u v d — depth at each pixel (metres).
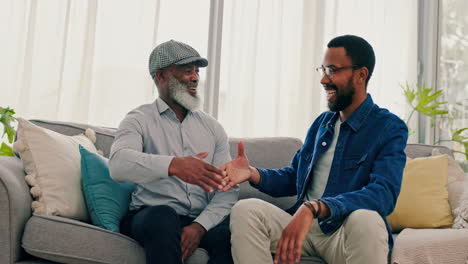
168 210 1.65
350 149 1.84
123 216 1.88
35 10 2.71
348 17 3.49
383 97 3.55
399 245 1.82
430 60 3.63
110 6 2.87
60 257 1.61
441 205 2.30
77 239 1.61
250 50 3.20
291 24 3.33
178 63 1.99
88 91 2.79
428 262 1.76
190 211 1.94
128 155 1.74
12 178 1.70
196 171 1.62
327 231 1.71
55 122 2.25
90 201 1.83
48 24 2.74
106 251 1.62
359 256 1.47
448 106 3.64
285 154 2.49
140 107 2.04
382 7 3.57
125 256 1.64
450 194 2.34
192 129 2.05
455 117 3.64
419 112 3.58
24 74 2.69
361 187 1.78
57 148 1.90
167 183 1.93
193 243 1.75
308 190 1.93
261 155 2.45
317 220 1.78
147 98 2.92
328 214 1.52
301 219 1.46
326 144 1.90
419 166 2.42
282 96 3.28
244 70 3.19
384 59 3.56
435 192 2.33
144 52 2.92
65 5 2.76
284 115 3.28
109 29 2.87
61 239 1.61
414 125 3.58
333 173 1.83
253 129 3.18
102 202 1.83
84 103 2.78
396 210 2.32
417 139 3.58
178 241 1.60
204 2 3.09
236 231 1.60
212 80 3.12
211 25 3.10
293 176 2.04
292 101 3.29
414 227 2.29
